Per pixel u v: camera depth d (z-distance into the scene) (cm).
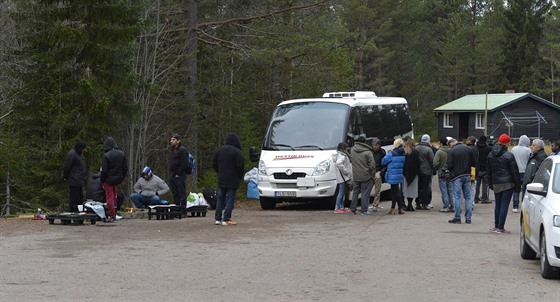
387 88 8838
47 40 3145
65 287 1226
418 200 2731
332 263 1473
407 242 1791
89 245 1720
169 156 3853
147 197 2441
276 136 2833
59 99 3192
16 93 3256
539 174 1568
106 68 3253
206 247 1691
